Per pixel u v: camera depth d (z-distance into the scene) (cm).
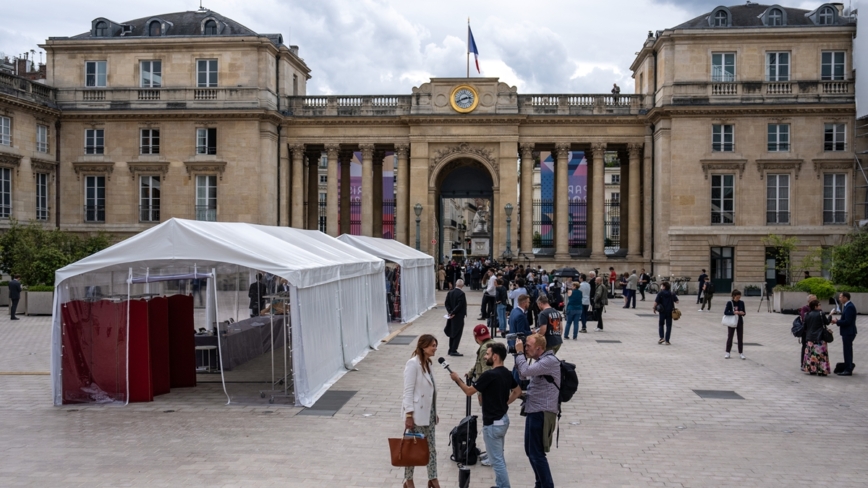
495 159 5766
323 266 1941
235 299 3441
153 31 5794
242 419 1578
